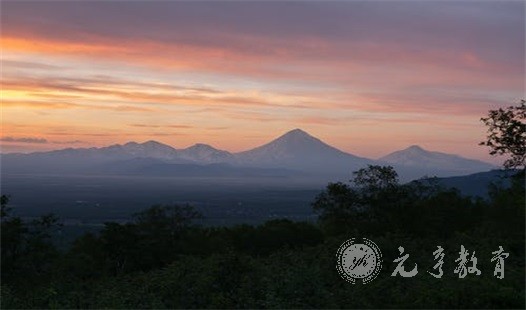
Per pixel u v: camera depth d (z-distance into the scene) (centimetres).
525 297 1437
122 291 1798
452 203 3931
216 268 1722
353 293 1580
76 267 3434
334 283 1728
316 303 1458
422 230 3822
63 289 1992
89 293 1911
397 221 3847
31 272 3112
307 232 4806
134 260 4231
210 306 1481
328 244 2569
